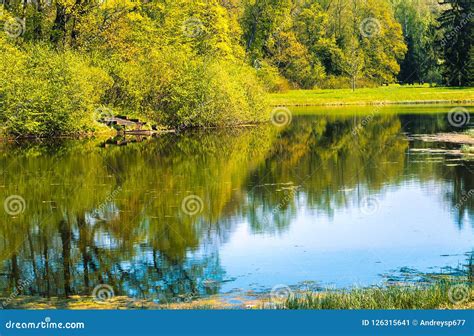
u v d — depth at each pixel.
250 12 74.31
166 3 55.59
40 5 44.75
